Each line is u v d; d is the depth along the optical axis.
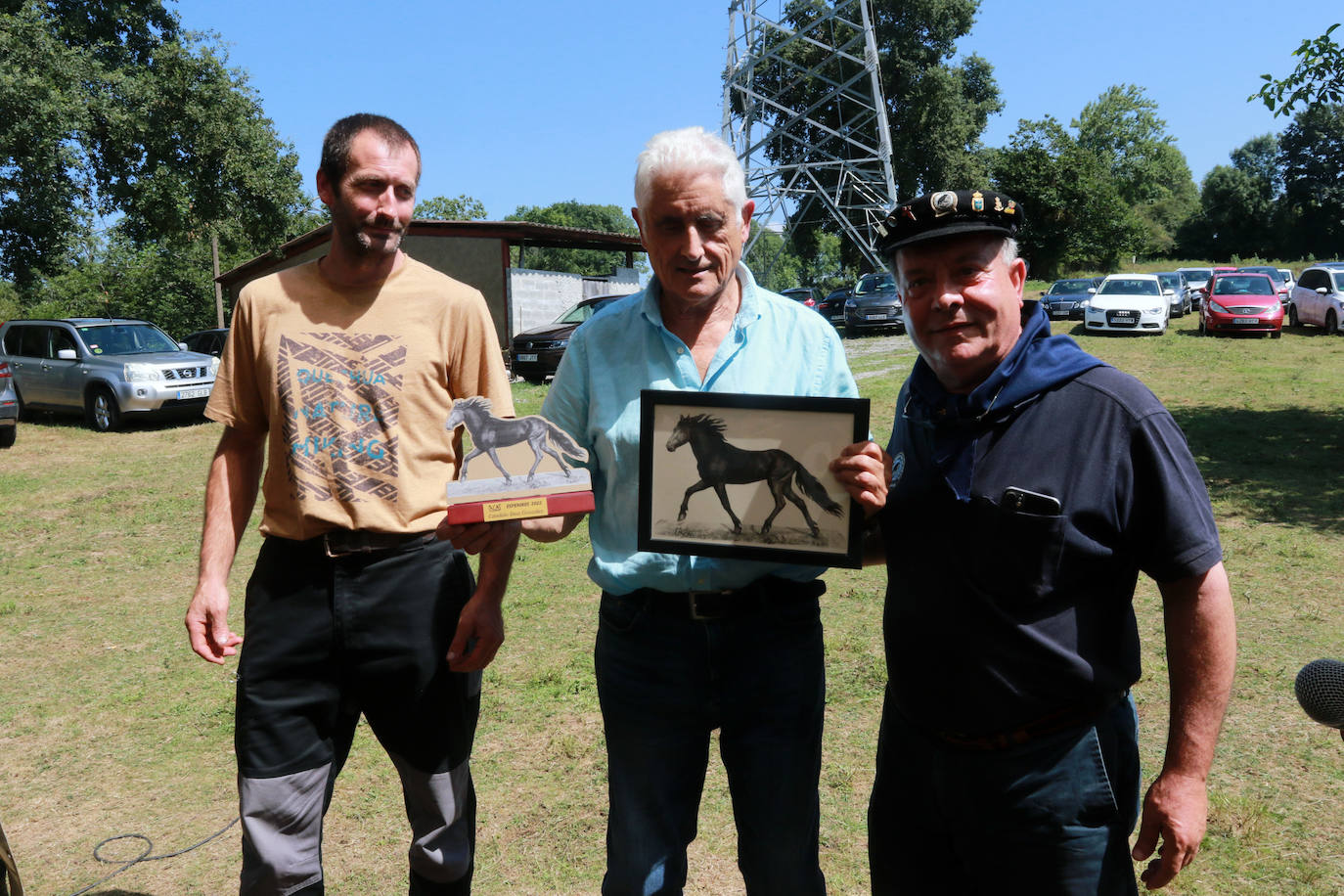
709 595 2.06
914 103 46.72
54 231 20.58
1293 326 22.86
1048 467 1.62
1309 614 4.87
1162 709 3.90
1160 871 1.61
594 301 18.80
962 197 1.62
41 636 5.46
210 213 22.36
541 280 25.88
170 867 3.16
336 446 2.21
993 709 1.69
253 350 2.27
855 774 3.52
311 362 2.22
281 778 2.21
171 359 14.70
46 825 3.44
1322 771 3.36
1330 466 8.41
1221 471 8.34
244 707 2.22
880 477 1.81
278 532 2.24
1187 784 1.59
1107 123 73.31
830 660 4.55
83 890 3.03
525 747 3.87
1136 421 1.60
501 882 2.99
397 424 2.24
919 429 1.78
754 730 2.08
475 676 2.43
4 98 18.50
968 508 1.68
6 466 11.55
